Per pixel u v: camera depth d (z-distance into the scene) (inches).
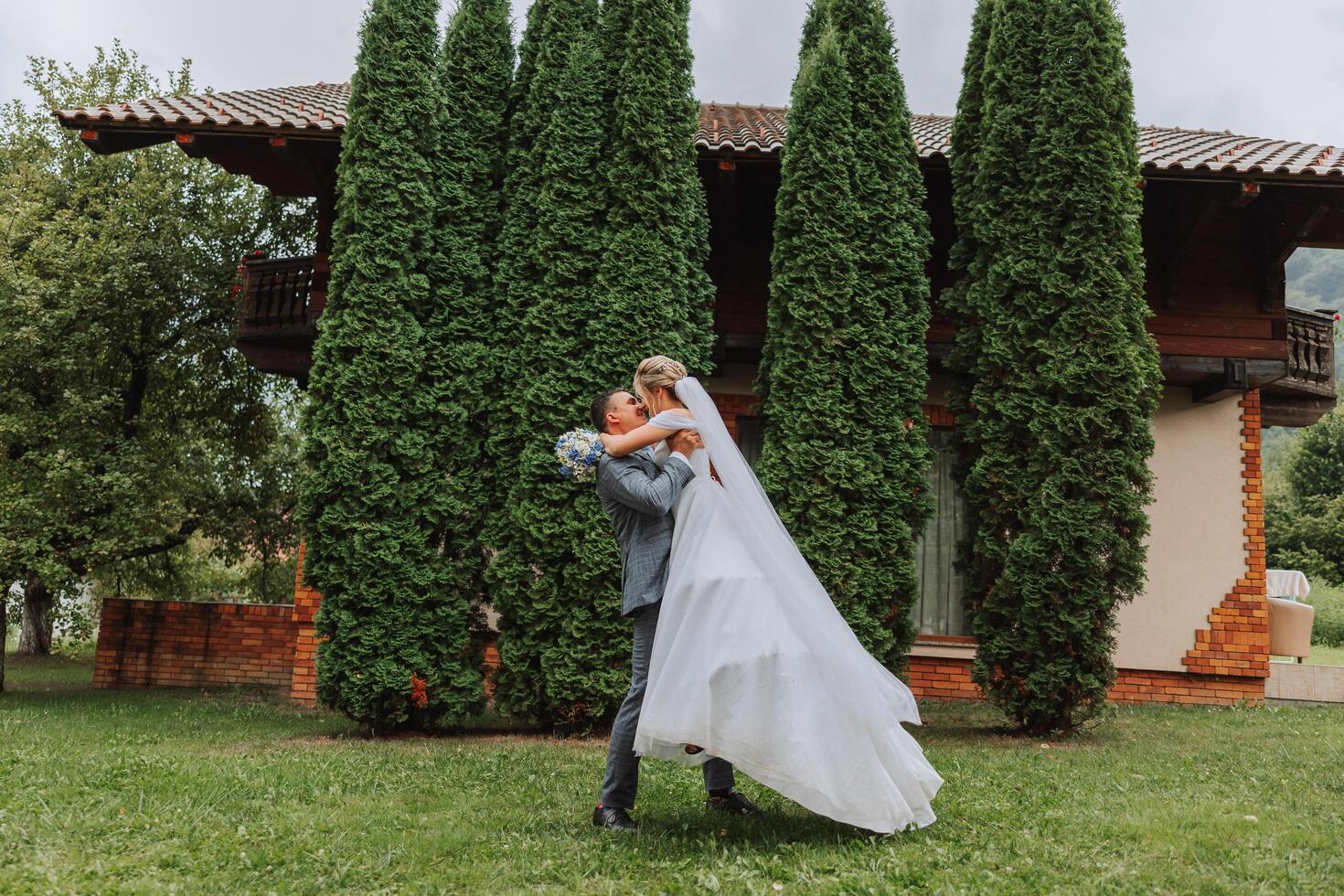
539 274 289.6
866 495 279.4
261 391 546.0
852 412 284.7
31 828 133.8
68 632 432.8
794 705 130.6
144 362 496.4
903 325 290.0
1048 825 147.5
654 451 152.6
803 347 287.3
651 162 290.7
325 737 265.6
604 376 277.3
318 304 360.2
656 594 144.2
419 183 282.7
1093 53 285.9
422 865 124.5
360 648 262.2
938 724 304.8
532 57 309.6
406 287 278.1
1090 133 282.5
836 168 291.9
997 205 293.7
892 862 122.6
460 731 278.2
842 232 291.1
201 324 499.8
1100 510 271.4
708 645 132.3
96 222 459.2
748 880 115.6
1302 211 364.5
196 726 289.1
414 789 176.4
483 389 289.4
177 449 532.1
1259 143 432.1
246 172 384.8
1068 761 227.8
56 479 368.5
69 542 390.9
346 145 284.0
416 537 270.8
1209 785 190.2
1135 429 275.3
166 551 572.7
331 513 266.1
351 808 157.5
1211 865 125.6
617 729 145.3
